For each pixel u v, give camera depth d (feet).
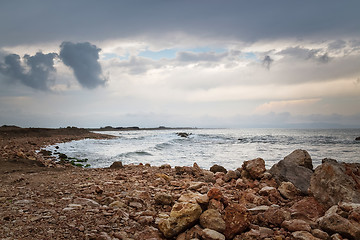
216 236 12.35
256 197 19.90
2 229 12.28
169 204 18.12
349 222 12.35
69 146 91.30
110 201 17.88
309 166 28.09
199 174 31.45
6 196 18.72
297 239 12.29
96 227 13.15
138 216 15.12
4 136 109.50
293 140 158.81
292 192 21.33
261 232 13.70
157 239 12.45
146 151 73.46
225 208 15.11
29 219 13.71
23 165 38.32
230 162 55.16
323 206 16.66
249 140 158.92
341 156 73.41
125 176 29.63
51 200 17.72
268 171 27.89
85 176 29.09
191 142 132.16
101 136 179.22
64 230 12.59
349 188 16.12
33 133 133.69
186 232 13.39
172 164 51.78
